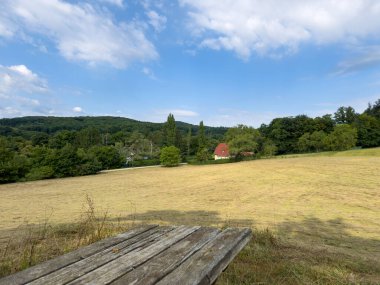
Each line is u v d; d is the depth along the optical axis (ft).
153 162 300.81
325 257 18.57
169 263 8.18
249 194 103.96
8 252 17.63
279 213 63.77
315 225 47.39
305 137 313.73
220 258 8.61
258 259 16.56
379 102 398.83
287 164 204.95
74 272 7.55
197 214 62.08
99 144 332.19
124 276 7.30
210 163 281.13
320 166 177.78
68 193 128.88
